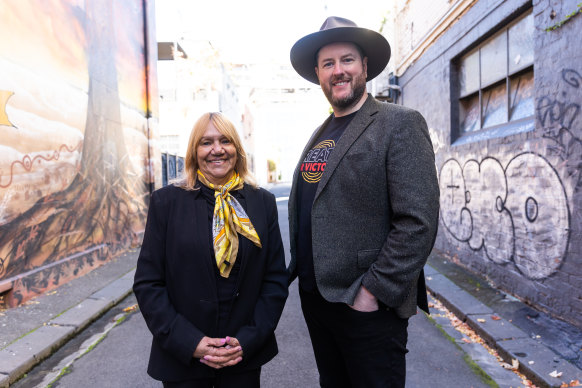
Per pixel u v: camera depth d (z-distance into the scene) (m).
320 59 1.91
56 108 5.54
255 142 51.69
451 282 5.18
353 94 1.86
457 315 4.23
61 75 5.69
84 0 6.41
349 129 1.82
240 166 1.89
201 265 1.65
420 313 4.38
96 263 6.56
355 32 1.80
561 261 3.64
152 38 9.78
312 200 1.92
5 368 3.09
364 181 1.71
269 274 1.85
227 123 1.77
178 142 19.28
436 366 3.19
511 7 4.49
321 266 1.78
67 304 4.68
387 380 1.76
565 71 3.52
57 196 5.53
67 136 5.82
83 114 6.34
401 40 9.56
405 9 9.05
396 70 9.75
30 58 4.97
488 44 5.40
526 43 4.45
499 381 2.92
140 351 3.63
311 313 1.99
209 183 1.78
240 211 1.76
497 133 5.00
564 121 3.55
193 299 1.65
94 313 4.43
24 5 4.87
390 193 1.67
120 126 7.94
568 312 3.56
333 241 1.77
